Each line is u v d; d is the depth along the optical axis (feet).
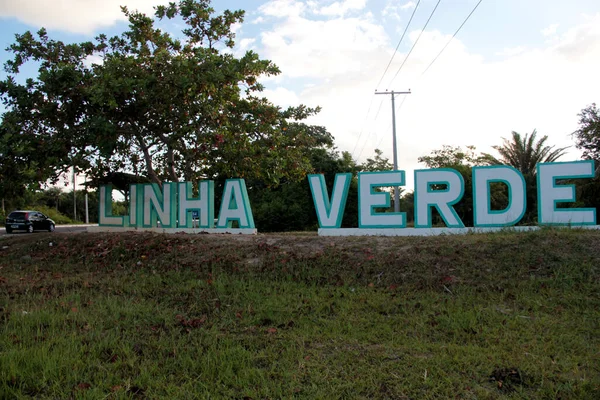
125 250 38.45
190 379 15.35
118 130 48.14
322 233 41.09
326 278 28.86
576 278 25.41
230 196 46.83
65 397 14.02
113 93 44.34
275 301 24.54
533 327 20.21
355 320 21.74
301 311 23.18
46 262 39.01
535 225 35.86
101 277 32.04
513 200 35.70
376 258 30.30
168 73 45.65
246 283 28.37
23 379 14.97
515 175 35.70
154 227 51.57
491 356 17.10
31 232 102.12
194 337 19.34
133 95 46.68
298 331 20.26
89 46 52.49
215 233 45.50
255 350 17.97
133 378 15.43
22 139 45.62
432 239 33.01
